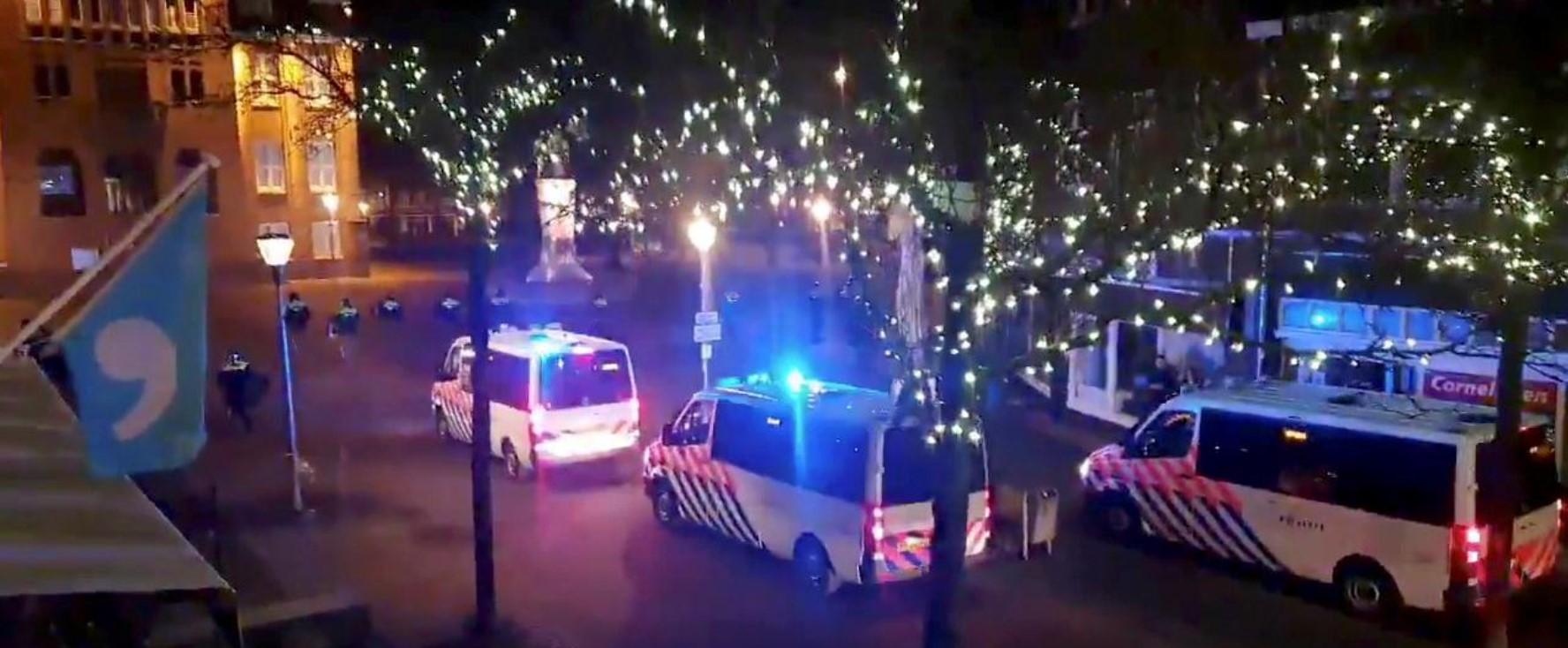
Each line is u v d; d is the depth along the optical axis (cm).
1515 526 1248
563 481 1900
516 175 1463
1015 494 1487
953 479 1012
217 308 4303
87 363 602
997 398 2377
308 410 2520
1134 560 1510
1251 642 1244
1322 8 1548
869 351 2728
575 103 1661
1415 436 1257
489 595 1212
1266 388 1502
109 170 4900
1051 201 1283
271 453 2098
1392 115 1195
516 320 3706
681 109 1744
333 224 5319
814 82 1566
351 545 1562
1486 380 1666
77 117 4781
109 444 600
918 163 1107
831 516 1341
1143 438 1552
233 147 5050
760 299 4075
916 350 1299
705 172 1981
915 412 1230
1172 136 1305
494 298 3912
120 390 605
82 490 603
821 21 1551
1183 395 1522
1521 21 1080
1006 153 1248
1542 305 1375
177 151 4959
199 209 629
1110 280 1522
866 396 1423
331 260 5325
